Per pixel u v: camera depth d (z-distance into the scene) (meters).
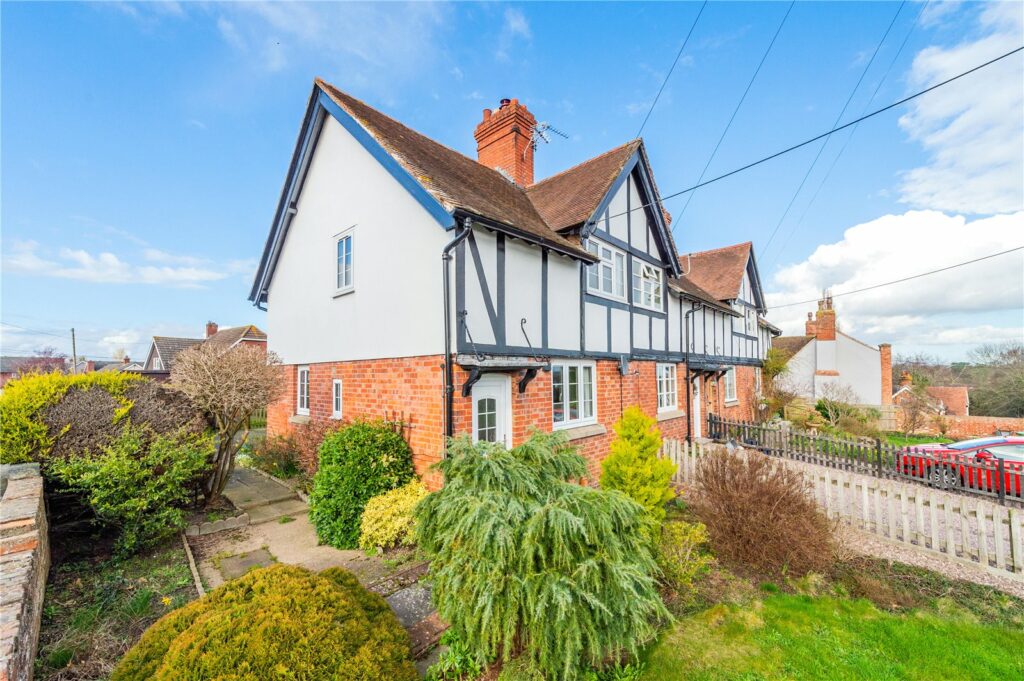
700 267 17.75
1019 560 4.80
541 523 2.72
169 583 4.26
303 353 9.45
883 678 3.16
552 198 9.66
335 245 8.37
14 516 3.52
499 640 2.81
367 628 2.70
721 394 14.84
